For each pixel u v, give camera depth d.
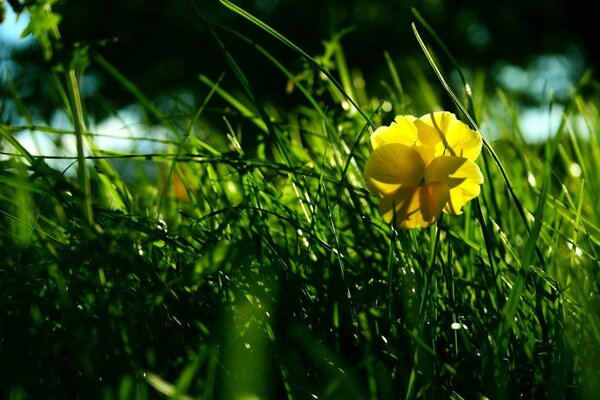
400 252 0.63
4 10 0.55
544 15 5.19
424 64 4.82
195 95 3.07
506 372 0.55
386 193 0.56
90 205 0.57
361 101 0.91
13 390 0.50
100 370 0.51
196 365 0.49
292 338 0.55
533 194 0.74
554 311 0.59
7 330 0.55
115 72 0.74
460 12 5.25
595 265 0.62
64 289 0.54
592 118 0.87
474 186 0.56
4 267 0.59
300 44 4.67
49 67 0.56
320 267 0.62
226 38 4.48
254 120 0.77
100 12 4.11
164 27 4.26
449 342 0.59
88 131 0.72
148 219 0.62
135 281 0.59
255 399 0.49
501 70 5.15
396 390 0.54
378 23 4.98
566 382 0.55
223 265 0.55
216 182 0.71
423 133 0.57
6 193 0.71
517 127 0.82
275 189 0.74
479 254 0.62
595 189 0.76
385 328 0.58
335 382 0.49
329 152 0.77
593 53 5.04
